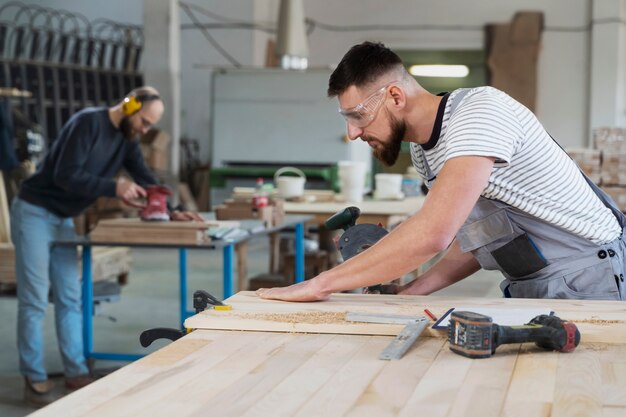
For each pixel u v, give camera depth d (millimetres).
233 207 5402
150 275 8500
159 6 11141
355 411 1493
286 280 6828
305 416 1465
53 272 4719
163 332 2068
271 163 10555
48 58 11586
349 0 13891
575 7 13164
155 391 1590
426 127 2391
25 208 4582
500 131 2197
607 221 2588
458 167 2148
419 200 6703
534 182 2414
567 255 2590
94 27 13734
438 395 1584
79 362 4785
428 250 2137
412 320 2066
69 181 4465
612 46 12922
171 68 11195
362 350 1899
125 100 4625
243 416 1461
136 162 4949
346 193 6555
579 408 1513
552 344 1875
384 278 2205
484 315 1943
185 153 13461
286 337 2016
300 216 5953
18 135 9703
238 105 10570
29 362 4617
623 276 2605
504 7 13414
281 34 10508
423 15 13703
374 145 2434
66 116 11609
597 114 13039
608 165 7648
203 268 8938
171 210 4867
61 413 1467
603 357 1854
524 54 13297
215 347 1914
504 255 2617
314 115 10398
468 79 13695
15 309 6906
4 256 7059
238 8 12961
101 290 5691
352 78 2334
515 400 1558
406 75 2385
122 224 4559
